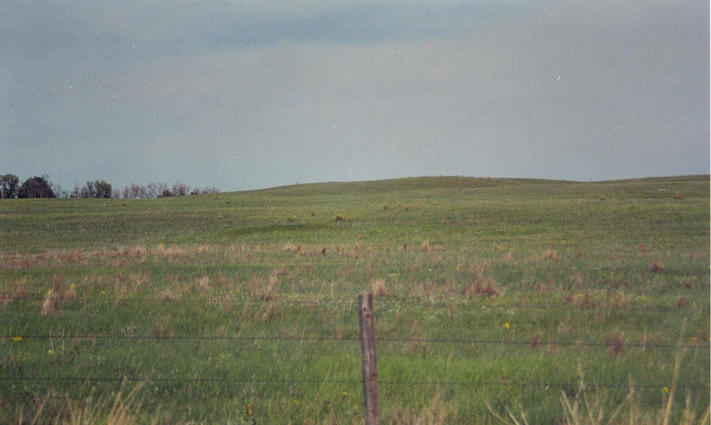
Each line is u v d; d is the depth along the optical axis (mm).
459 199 72688
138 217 58156
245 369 10336
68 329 13164
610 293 17125
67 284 19062
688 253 27688
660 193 69938
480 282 18281
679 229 38062
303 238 41562
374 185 117312
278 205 70562
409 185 116000
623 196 67812
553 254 28062
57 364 10719
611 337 11719
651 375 9891
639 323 13375
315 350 11391
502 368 10234
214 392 9438
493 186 108812
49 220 57375
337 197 85250
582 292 17328
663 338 12000
